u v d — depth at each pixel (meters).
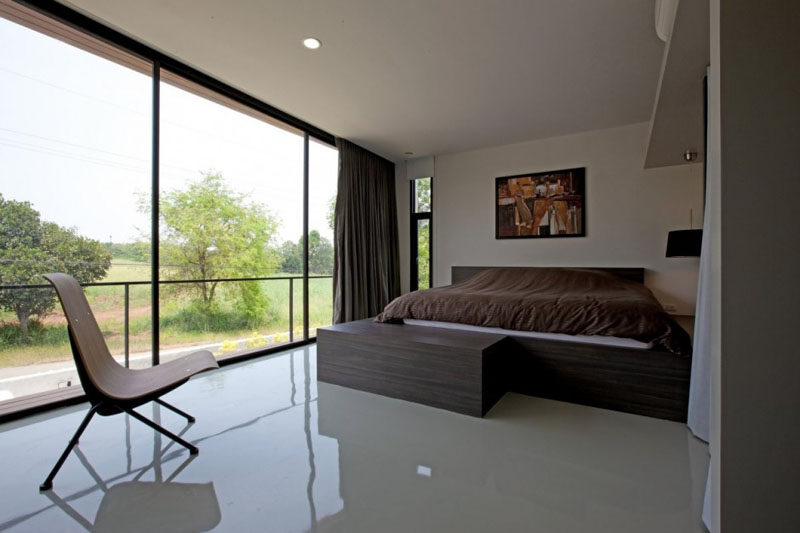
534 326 2.51
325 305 5.09
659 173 3.96
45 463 1.69
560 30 2.41
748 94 0.97
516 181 4.69
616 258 4.14
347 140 4.57
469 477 1.59
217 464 1.69
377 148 4.89
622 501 1.42
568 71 2.93
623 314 2.29
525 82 3.11
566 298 2.64
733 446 0.98
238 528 1.27
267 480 1.56
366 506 1.39
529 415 2.23
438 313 2.87
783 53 0.95
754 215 0.96
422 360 2.42
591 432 2.00
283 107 3.60
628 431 2.01
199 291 5.26
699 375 1.91
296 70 2.92
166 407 2.17
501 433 2.00
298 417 2.22
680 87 2.34
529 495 1.46
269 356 3.70
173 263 5.08
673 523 1.29
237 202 5.66
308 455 1.77
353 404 2.43
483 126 4.11
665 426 2.07
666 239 3.93
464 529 1.27
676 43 1.90
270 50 2.65
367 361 2.65
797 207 0.94
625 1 2.13
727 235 0.98
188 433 2.01
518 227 4.68
